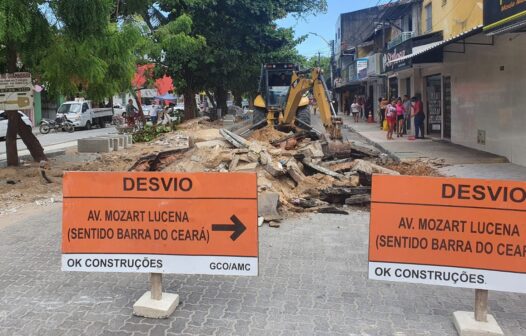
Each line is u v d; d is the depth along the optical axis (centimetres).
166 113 3297
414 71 2186
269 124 1702
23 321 440
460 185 413
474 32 1220
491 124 1416
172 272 449
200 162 987
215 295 494
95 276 550
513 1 912
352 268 570
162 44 1648
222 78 2822
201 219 447
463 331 405
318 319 441
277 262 589
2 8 948
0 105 1234
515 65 1245
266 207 779
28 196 996
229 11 2661
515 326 427
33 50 1130
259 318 443
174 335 412
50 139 2586
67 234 457
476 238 412
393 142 1859
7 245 669
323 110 1377
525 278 404
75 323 435
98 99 1380
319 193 898
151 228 451
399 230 425
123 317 446
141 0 1286
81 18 1041
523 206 403
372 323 434
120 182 454
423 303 475
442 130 1894
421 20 2523
